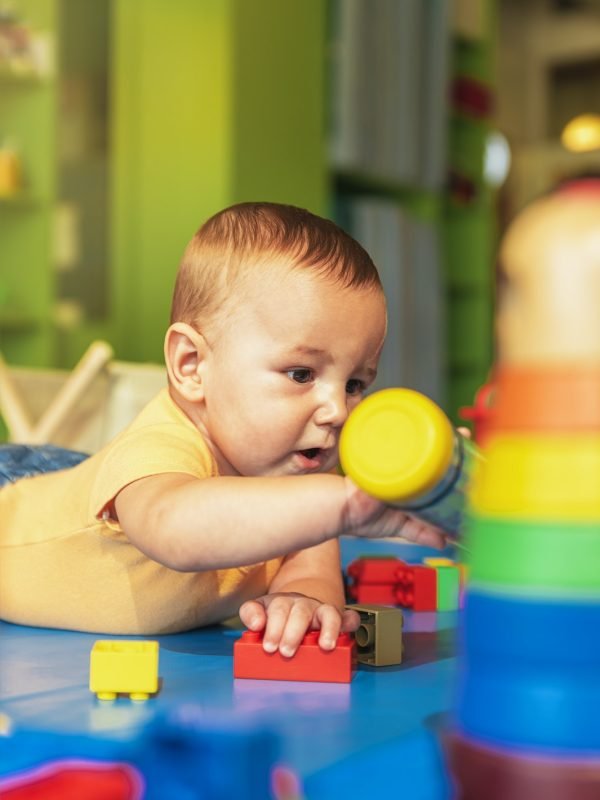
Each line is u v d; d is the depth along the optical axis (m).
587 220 0.33
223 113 2.51
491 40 3.58
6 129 2.60
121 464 0.64
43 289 2.57
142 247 2.66
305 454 0.71
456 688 0.36
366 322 0.70
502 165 4.78
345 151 2.81
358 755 0.40
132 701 0.50
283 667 0.56
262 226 0.71
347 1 2.80
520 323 0.34
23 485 0.82
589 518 0.32
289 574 0.78
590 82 4.82
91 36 2.65
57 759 0.41
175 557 0.57
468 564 0.35
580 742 0.31
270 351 0.68
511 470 0.33
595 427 0.33
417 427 0.39
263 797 0.37
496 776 0.32
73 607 0.74
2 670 0.59
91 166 2.67
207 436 0.71
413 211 3.27
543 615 0.32
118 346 2.70
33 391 1.38
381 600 0.86
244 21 2.52
